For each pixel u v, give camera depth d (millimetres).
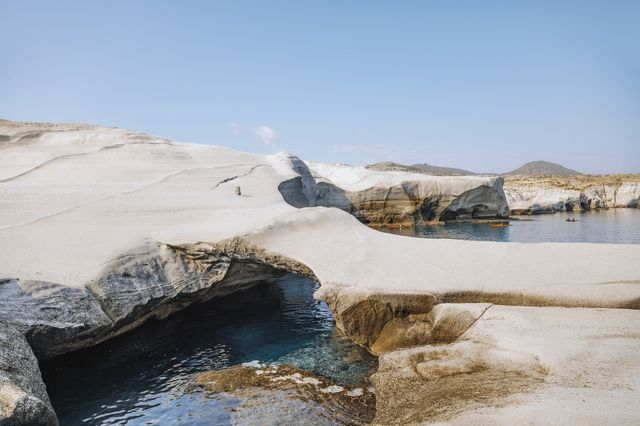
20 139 35000
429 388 8391
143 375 12086
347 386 10836
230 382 11391
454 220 51281
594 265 12320
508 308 10781
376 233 16141
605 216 62312
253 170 34219
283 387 10953
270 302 18734
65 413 10289
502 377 8047
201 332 15211
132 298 14602
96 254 15914
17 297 12320
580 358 8141
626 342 8648
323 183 47312
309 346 13688
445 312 10883
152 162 33000
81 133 36938
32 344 11633
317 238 15453
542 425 6227
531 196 77312
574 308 10602
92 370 12352
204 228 17891
